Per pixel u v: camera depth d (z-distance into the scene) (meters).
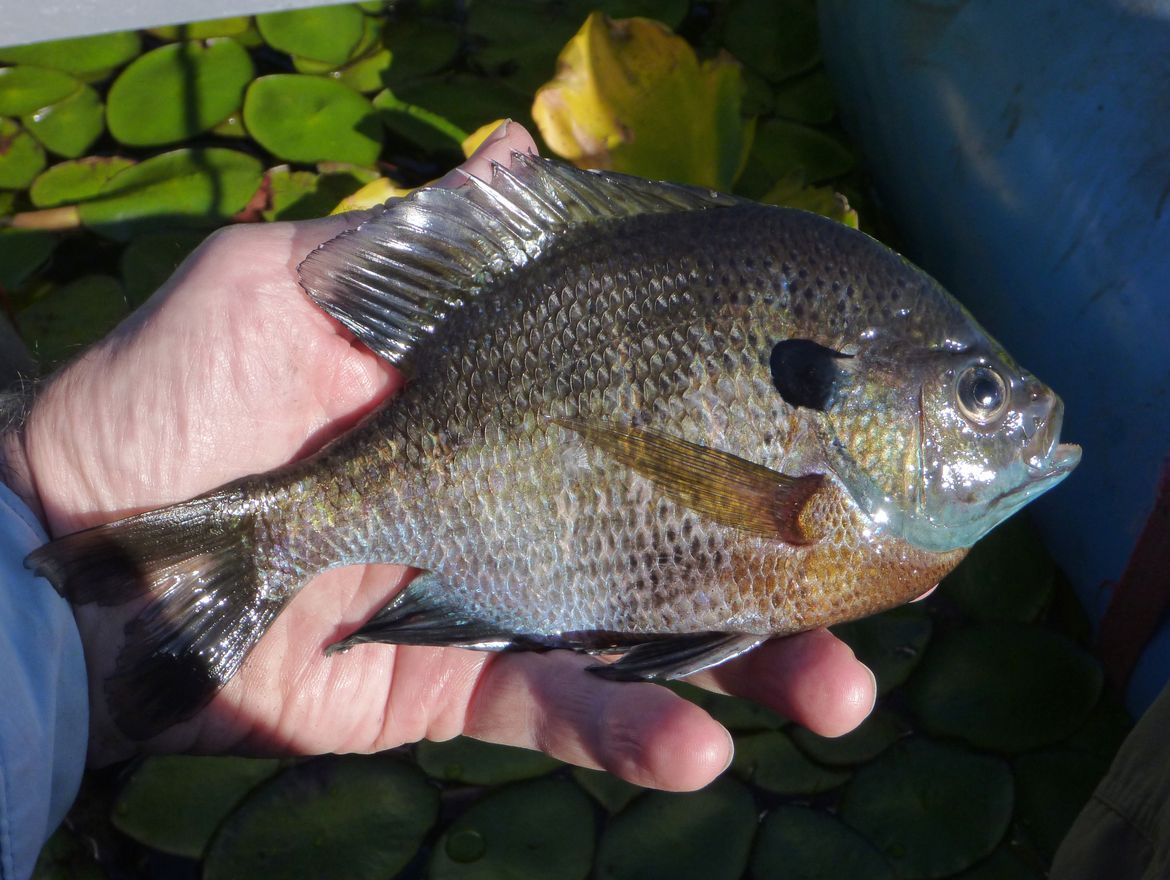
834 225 0.26
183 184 0.43
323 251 0.27
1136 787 0.27
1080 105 0.35
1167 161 0.33
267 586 0.26
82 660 0.26
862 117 0.46
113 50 0.46
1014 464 0.26
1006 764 0.33
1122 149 0.34
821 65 0.50
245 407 0.29
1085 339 0.34
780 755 0.33
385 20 0.48
